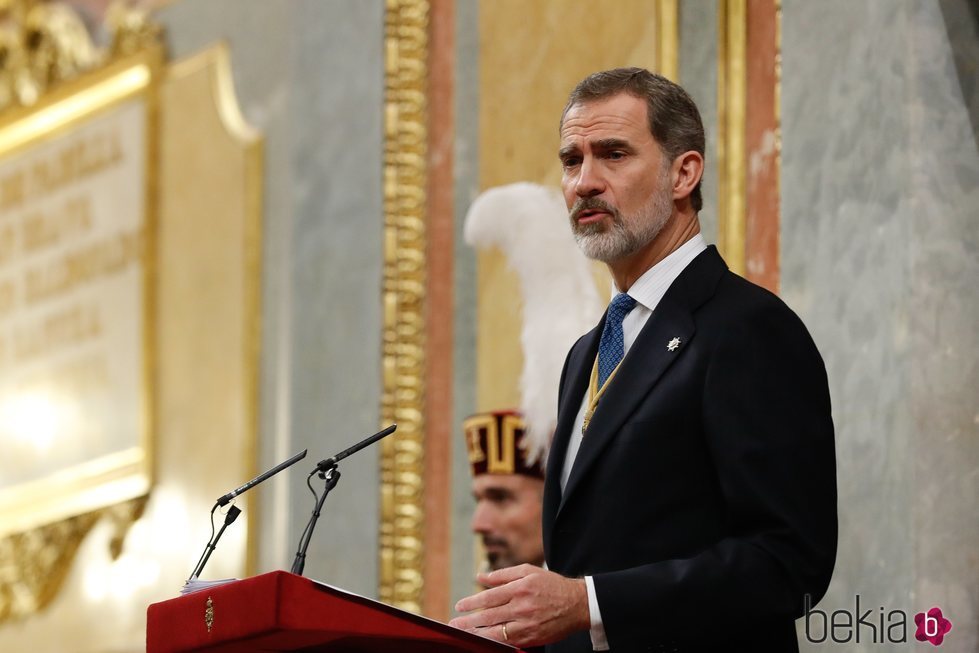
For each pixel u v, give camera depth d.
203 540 21.11
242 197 21.47
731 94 14.43
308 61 18.95
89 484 22.66
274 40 21.56
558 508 9.70
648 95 9.83
